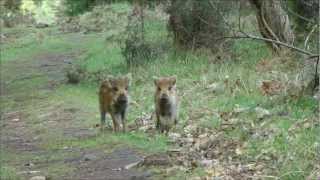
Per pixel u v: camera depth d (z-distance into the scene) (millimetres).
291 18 21250
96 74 23359
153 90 18375
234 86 16375
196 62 20531
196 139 12203
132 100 17469
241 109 13820
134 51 22953
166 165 10469
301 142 10469
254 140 11359
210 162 10344
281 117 12570
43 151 13180
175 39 22891
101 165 11094
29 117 17906
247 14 24078
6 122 17656
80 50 32938
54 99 20000
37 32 42406
